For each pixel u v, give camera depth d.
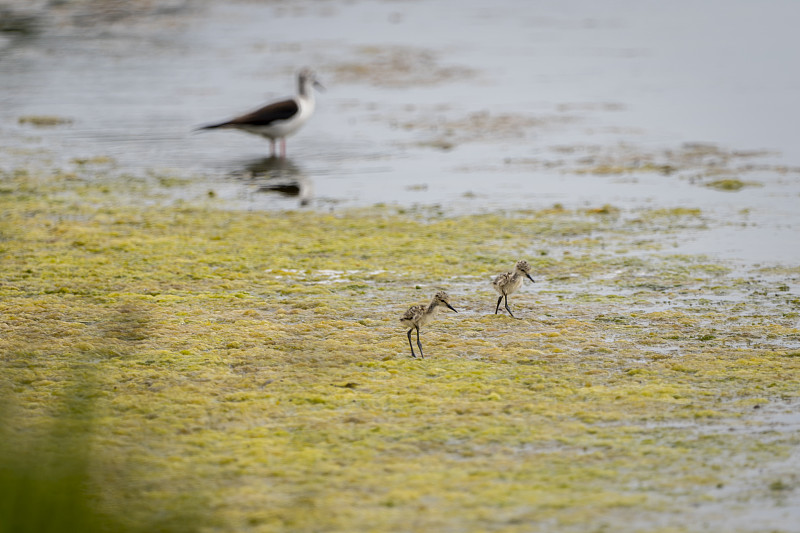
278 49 43.56
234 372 11.96
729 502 8.76
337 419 10.55
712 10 54.75
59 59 41.03
